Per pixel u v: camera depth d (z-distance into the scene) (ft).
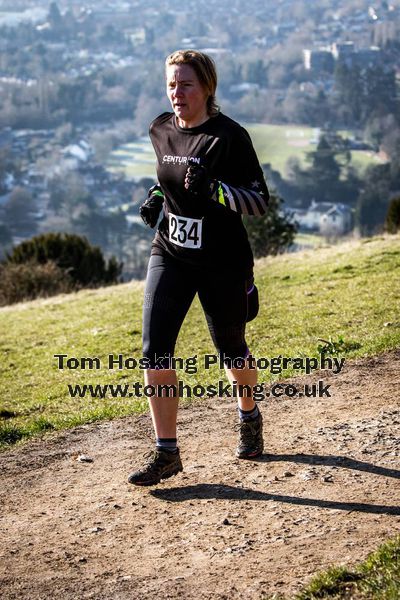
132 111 494.18
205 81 16.87
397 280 43.16
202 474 19.17
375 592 12.83
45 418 27.09
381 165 264.11
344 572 13.57
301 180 266.36
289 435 20.89
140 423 24.31
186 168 16.97
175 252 17.72
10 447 23.50
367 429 20.53
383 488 17.26
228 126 16.93
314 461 19.04
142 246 271.69
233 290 17.72
